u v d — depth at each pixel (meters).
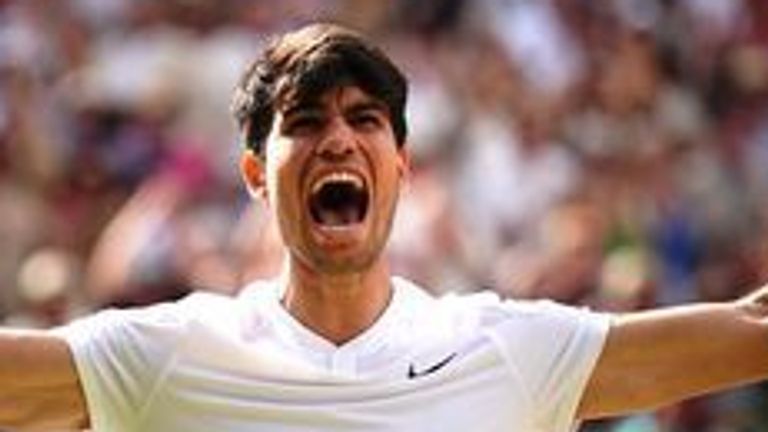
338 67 11.57
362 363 11.67
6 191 29.92
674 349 11.80
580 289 23.72
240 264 24.20
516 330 11.77
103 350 11.60
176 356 11.59
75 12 32.50
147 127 30.33
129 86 31.06
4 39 31.84
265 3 32.59
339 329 11.77
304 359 11.67
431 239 25.89
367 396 11.59
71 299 24.78
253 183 12.02
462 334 11.75
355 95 11.60
